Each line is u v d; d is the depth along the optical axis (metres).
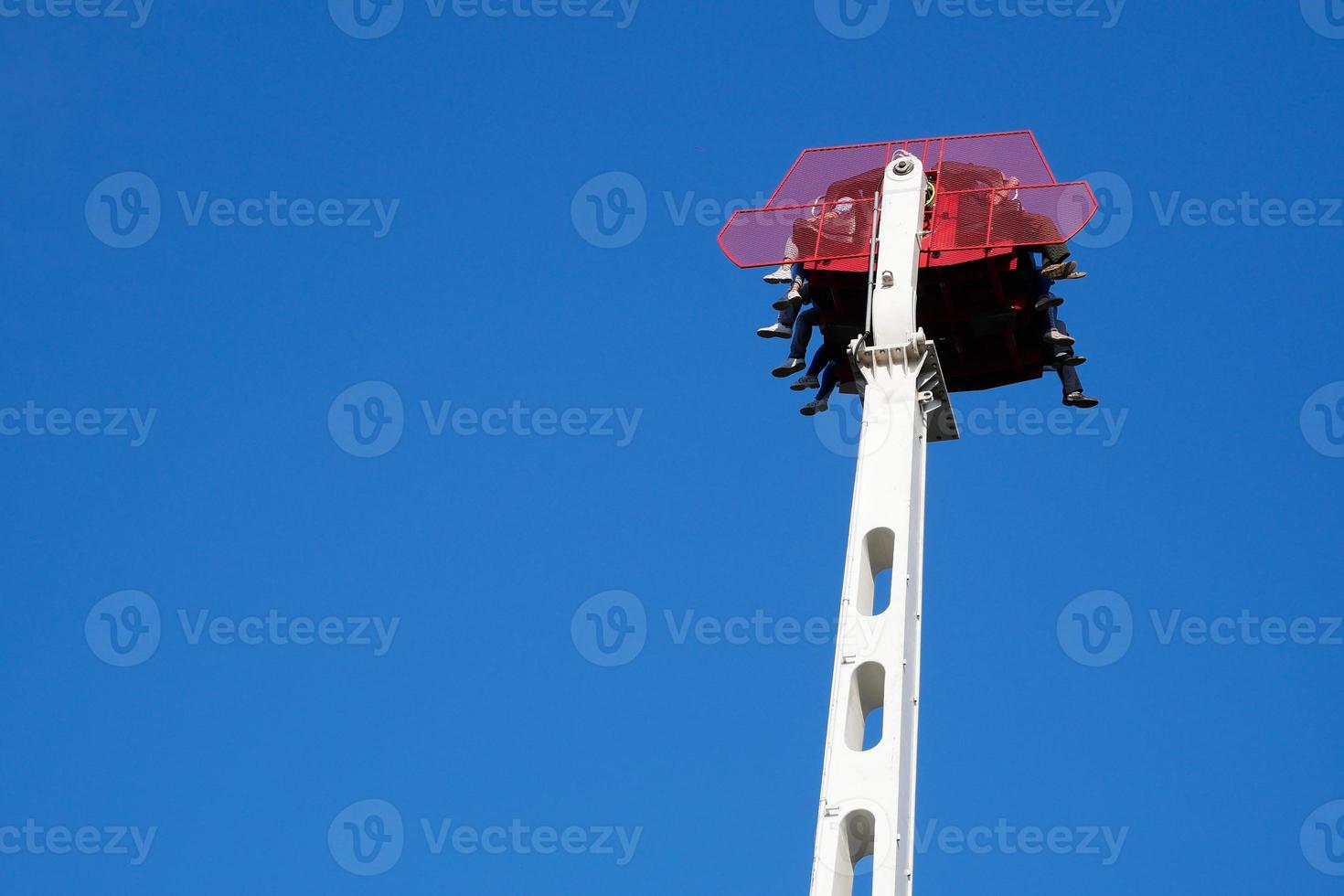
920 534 26.86
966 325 30.80
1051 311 30.73
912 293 28.55
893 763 23.98
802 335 31.33
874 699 25.36
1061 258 30.06
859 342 28.14
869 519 26.53
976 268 29.95
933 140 31.27
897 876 23.23
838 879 23.42
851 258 30.20
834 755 24.17
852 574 25.86
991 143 30.98
